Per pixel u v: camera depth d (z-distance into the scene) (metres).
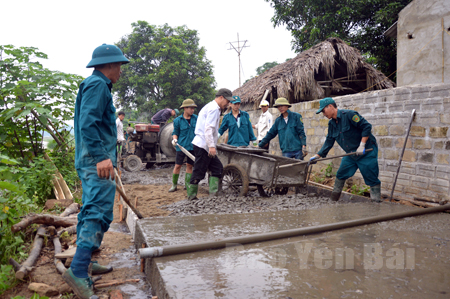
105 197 2.45
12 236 3.09
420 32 8.84
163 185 7.73
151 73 30.30
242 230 3.42
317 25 17.45
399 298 1.95
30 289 2.40
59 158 6.54
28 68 5.69
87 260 2.37
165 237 3.09
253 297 1.95
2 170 3.19
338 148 7.07
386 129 5.90
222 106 5.24
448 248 2.89
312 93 11.37
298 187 6.29
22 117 5.48
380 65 16.45
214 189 5.64
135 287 2.54
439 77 8.43
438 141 4.98
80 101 2.53
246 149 6.07
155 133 11.14
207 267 2.40
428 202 5.07
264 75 13.71
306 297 1.95
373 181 5.15
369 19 16.67
